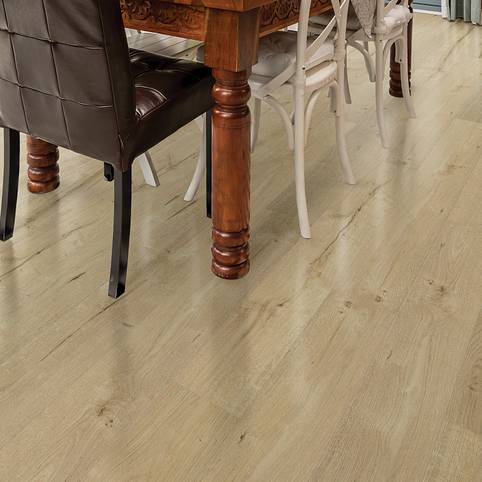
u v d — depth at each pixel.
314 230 2.27
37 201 2.40
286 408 1.58
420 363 1.71
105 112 1.69
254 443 1.48
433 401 1.60
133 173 2.64
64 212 2.34
